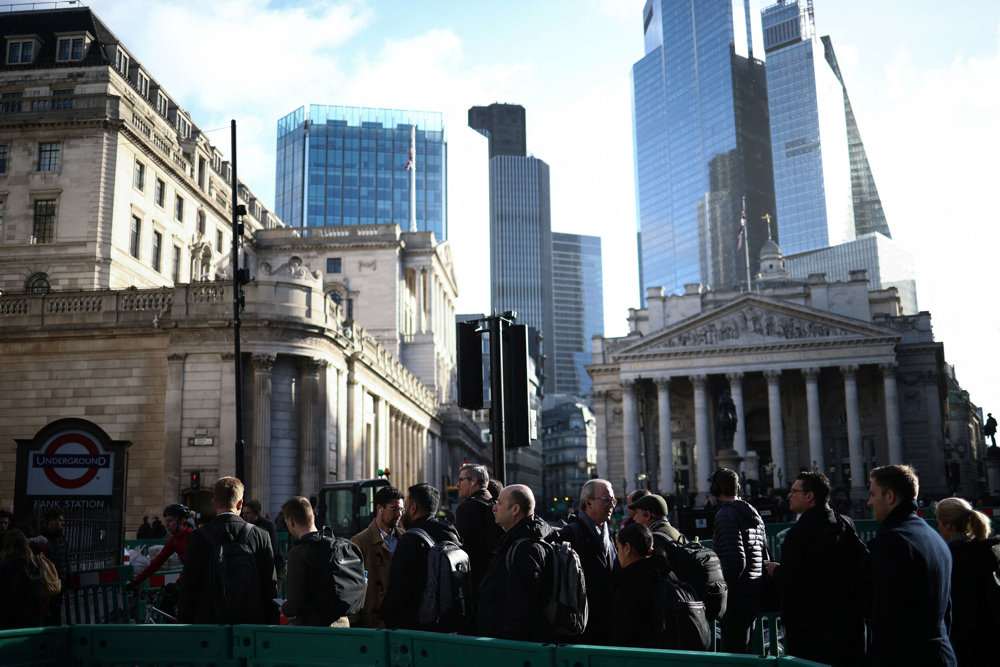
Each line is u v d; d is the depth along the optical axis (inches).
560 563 303.4
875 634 274.5
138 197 2409.0
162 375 1632.6
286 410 1685.5
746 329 3555.6
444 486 3425.2
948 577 277.0
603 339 4057.6
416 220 6279.5
